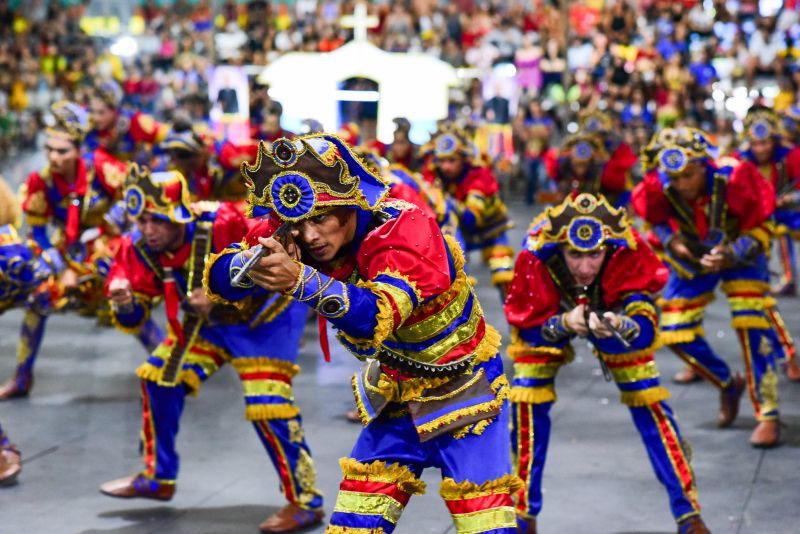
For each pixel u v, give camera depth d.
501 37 31.03
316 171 4.78
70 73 34.31
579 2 32.94
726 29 31.75
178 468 8.37
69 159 11.18
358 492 5.36
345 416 10.80
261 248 4.62
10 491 8.67
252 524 7.95
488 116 29.41
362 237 5.02
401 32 34.12
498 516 5.27
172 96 31.89
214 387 12.06
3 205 9.00
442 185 13.40
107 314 11.58
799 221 14.02
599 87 28.81
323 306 4.69
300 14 35.94
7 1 37.22
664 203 9.57
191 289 7.50
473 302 5.36
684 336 9.84
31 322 11.54
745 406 10.96
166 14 37.59
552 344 7.08
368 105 28.33
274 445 7.71
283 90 28.59
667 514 8.05
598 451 9.59
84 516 8.10
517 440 7.19
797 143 14.91
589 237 6.66
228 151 12.40
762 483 8.69
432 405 5.27
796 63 29.98
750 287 9.63
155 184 7.26
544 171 27.70
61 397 11.61
